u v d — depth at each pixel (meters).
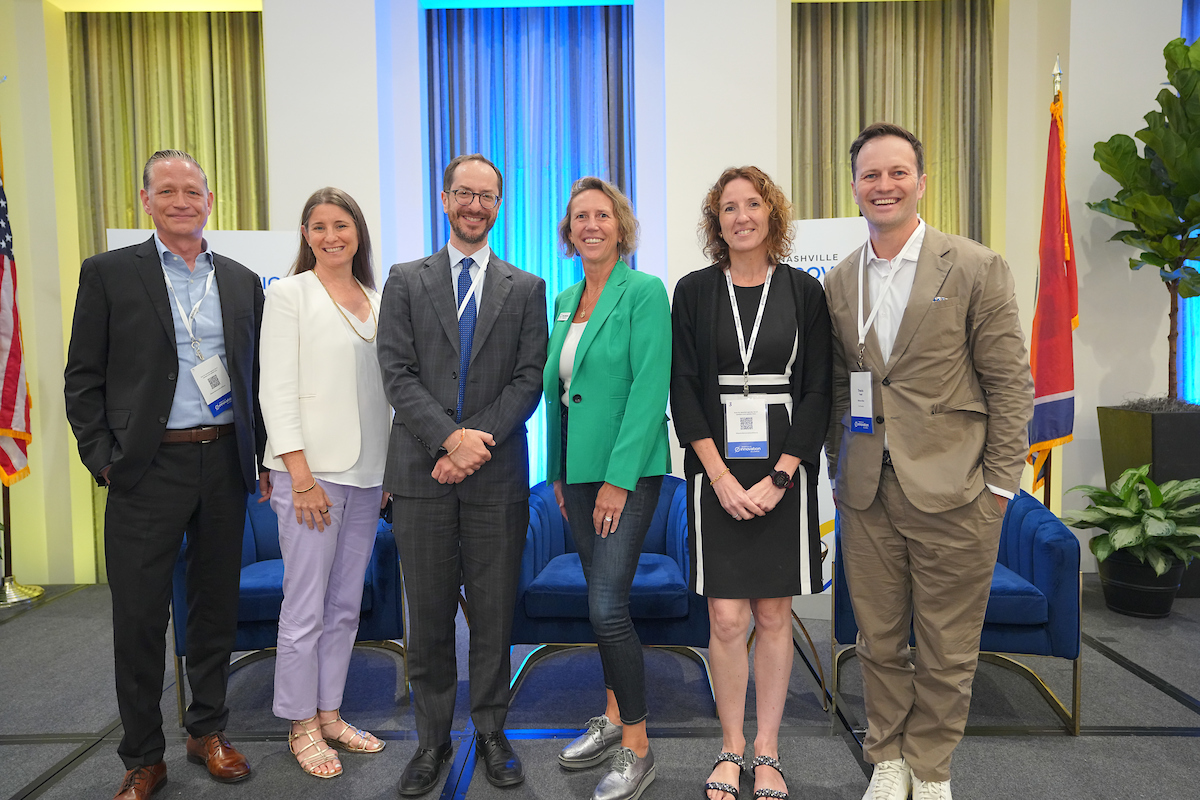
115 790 2.10
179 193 1.97
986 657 2.91
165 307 1.96
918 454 1.77
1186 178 3.37
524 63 4.11
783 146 3.91
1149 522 3.15
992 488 1.73
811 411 1.85
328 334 2.14
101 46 4.02
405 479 2.01
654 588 2.49
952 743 1.85
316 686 2.21
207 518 2.05
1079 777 2.10
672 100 3.61
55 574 4.07
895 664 1.92
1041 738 2.32
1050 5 3.88
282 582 2.41
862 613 1.93
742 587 1.87
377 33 3.64
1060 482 3.94
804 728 2.41
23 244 3.91
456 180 1.99
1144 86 3.75
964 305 1.73
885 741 1.93
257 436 2.23
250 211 4.10
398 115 3.93
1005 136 4.01
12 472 3.68
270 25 3.61
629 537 1.95
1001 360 1.72
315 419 2.12
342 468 2.13
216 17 4.02
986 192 4.13
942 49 4.10
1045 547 2.40
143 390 1.92
